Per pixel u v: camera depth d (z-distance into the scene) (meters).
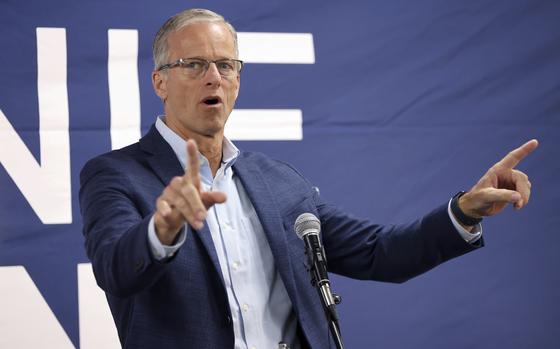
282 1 6.62
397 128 6.66
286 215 4.01
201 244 3.67
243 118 6.44
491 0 6.89
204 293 3.59
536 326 6.64
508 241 6.68
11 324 5.88
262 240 3.90
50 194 6.07
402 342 6.45
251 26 6.55
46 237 6.02
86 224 3.59
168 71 4.02
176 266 3.57
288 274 3.78
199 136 3.99
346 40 6.68
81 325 5.99
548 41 6.89
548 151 6.80
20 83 6.12
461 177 6.68
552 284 6.70
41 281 5.96
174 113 4.03
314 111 6.57
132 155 3.94
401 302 6.49
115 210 3.53
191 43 3.96
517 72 6.84
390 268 4.01
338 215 4.27
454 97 6.75
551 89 6.83
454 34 6.82
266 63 6.54
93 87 6.25
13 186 6.02
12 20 6.17
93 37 6.28
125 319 3.62
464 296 6.58
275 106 6.50
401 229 4.01
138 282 3.10
